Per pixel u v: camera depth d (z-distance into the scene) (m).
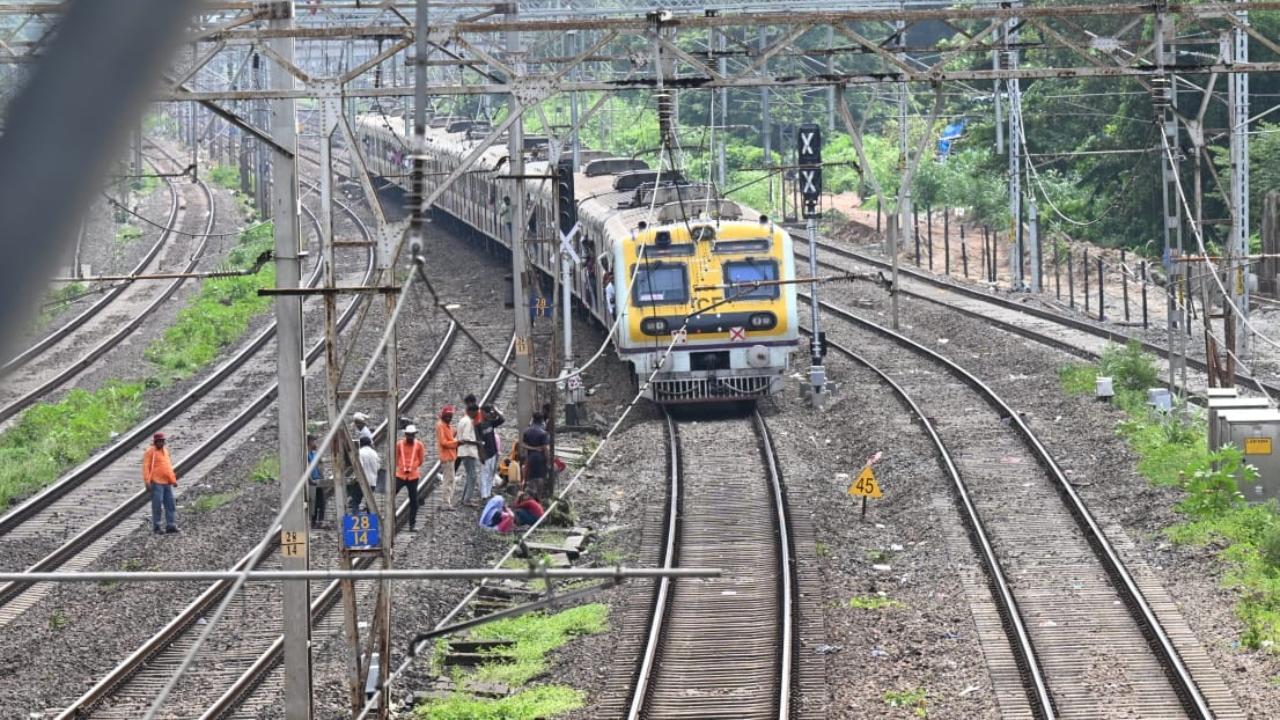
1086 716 54.31
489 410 91.00
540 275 157.00
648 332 112.25
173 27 9.54
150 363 144.12
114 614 71.06
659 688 58.47
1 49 61.38
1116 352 119.12
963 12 65.00
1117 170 193.75
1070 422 104.00
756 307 112.81
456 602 72.38
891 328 151.38
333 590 73.50
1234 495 79.31
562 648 64.38
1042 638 62.88
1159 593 67.31
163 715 58.75
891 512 86.12
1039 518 81.75
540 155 169.62
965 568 73.31
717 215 112.12
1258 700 54.38
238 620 70.50
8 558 81.94
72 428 113.81
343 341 150.00
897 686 57.41
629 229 115.31
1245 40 107.81
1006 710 54.53
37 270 9.29
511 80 59.00
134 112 9.52
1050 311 155.62
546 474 88.50
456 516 87.31
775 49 63.09
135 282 188.88
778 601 68.81
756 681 58.75
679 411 118.06
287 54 54.16
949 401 113.88
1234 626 62.50
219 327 158.50
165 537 84.81
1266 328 136.62
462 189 196.38
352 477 86.25
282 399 54.62
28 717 58.28
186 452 108.62
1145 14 64.94
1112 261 179.12
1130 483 86.69
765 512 85.25
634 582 72.06
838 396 119.12
